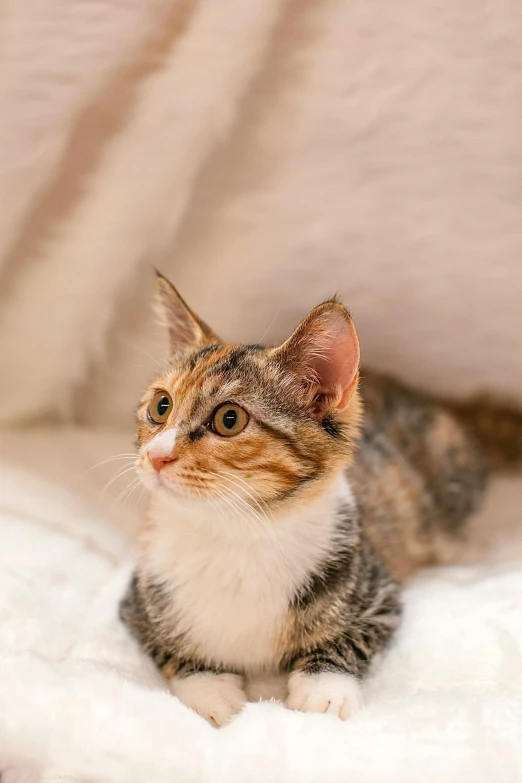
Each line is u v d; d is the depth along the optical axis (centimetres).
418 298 71
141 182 67
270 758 44
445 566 66
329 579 54
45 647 53
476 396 79
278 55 62
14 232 69
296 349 53
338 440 54
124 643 55
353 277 71
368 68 61
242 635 53
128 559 64
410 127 63
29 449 76
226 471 51
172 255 71
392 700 49
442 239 67
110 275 71
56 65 63
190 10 61
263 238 69
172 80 63
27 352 76
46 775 45
